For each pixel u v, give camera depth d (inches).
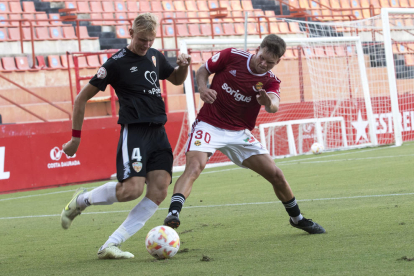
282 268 429.7
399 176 1119.6
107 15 2726.4
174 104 2370.8
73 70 2300.7
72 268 501.0
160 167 561.3
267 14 3110.2
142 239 673.0
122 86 546.9
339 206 808.3
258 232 648.4
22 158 1608.0
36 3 2623.0
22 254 618.5
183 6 2977.4
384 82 2549.2
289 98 2566.4
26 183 1611.7
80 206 572.1
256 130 2102.6
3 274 497.4
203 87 604.1
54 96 2199.8
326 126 2220.7
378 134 2283.5
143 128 553.0
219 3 3065.9
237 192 1136.8
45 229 838.5
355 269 406.6
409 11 1947.6
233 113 613.0
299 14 2797.7
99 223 860.6
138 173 540.1
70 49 2423.7
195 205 986.7
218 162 2010.3
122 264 502.6
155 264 486.3
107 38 2613.2
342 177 1209.4
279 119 2160.4
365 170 1304.1
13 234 807.7
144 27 524.4
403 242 502.0
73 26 2564.0
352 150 2026.3
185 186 556.7
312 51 2450.8
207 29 2812.5
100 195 554.6
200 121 624.1
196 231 693.9
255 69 601.0
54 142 1670.8
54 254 601.6
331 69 2374.5
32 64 2277.3
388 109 2315.5
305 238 576.1
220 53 620.1
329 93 2333.9
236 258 489.1
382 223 625.0
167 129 1883.6
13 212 1129.4
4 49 2278.5
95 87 540.7
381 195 880.3
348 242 527.5
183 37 2704.2
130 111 546.3
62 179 1674.5
